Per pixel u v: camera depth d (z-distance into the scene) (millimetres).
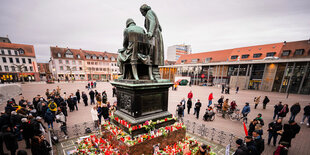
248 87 30766
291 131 5344
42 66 63625
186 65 42719
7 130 4539
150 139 3811
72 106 10570
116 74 56406
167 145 4309
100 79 52250
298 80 24703
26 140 5355
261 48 33219
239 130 7797
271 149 5832
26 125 5328
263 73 28344
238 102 15555
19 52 39875
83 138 5754
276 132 5879
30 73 41594
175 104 13672
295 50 27906
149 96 4176
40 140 4082
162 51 4613
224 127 8219
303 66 24141
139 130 3840
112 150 4012
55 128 7520
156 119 4277
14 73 39000
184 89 26203
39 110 8711
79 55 47312
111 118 4816
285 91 25859
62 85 29938
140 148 3617
